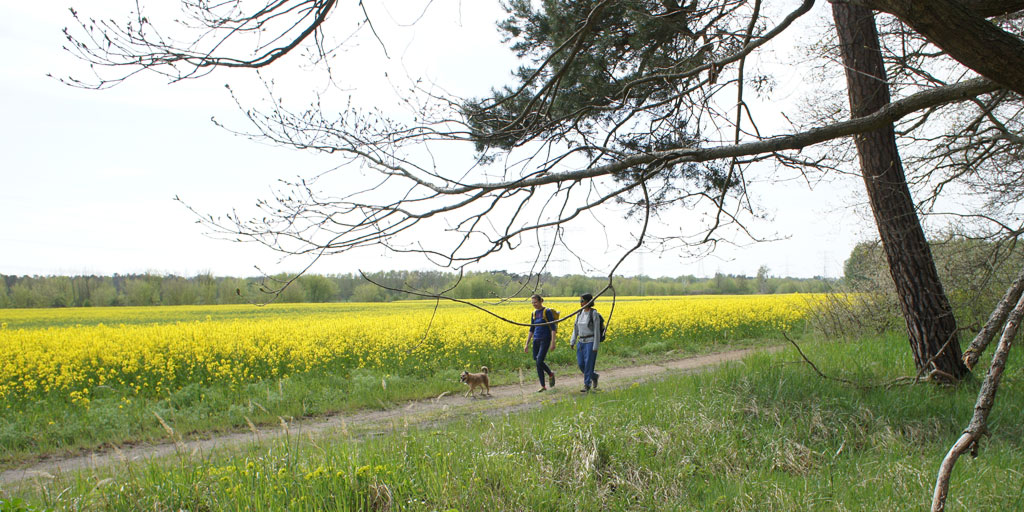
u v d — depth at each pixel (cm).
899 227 698
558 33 585
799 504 398
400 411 842
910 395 641
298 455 439
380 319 1775
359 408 867
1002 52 190
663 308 2086
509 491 409
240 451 493
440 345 1280
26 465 612
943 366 688
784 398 620
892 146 697
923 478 429
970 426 175
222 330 1407
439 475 415
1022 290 213
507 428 545
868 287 1315
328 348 1212
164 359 1043
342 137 317
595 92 544
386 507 381
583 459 459
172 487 382
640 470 459
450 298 270
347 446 457
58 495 378
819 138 298
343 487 389
